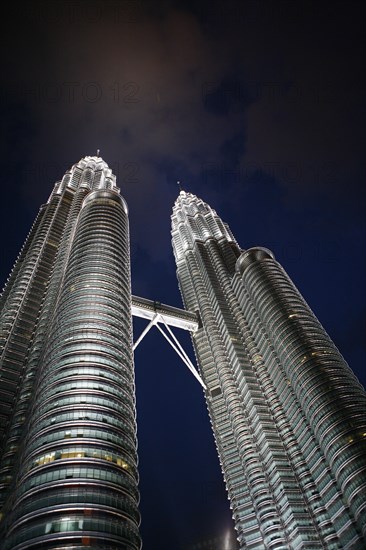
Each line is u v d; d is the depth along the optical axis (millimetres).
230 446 160750
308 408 134500
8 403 123312
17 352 140750
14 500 76438
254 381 169875
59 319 122938
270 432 147375
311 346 148750
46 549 64000
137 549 70125
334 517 112875
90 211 185125
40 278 175875
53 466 78938
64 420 88562
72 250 163125
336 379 135250
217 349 195875
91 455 81750
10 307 156500
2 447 108188
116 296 133625
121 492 77625
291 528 120188
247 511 136000
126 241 176000
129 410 99188
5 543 67688
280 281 185500
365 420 120250
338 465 115312
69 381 98188
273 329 165625
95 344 110250
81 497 72688
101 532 67750
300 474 129875
